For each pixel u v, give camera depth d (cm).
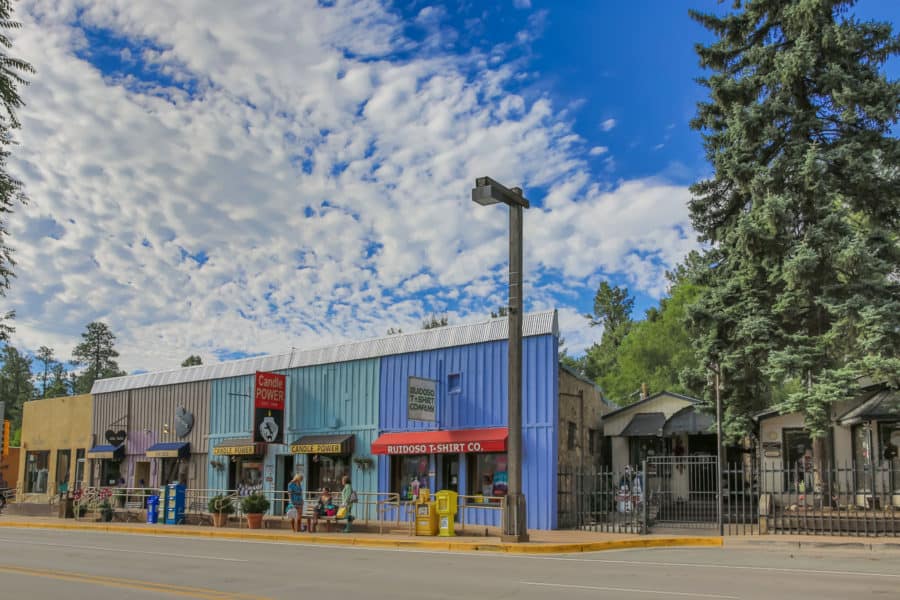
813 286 2223
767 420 2636
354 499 2386
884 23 2256
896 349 2059
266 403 3102
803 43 2239
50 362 10419
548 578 1265
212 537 2392
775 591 1098
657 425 2795
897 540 1750
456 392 2694
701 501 2566
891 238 2203
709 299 2481
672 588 1133
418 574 1341
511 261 2038
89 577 1323
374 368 2972
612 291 7562
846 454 2473
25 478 4475
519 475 1944
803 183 2244
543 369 2494
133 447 3878
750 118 2295
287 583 1232
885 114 2177
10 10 1512
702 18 2572
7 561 1608
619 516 2594
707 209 2670
